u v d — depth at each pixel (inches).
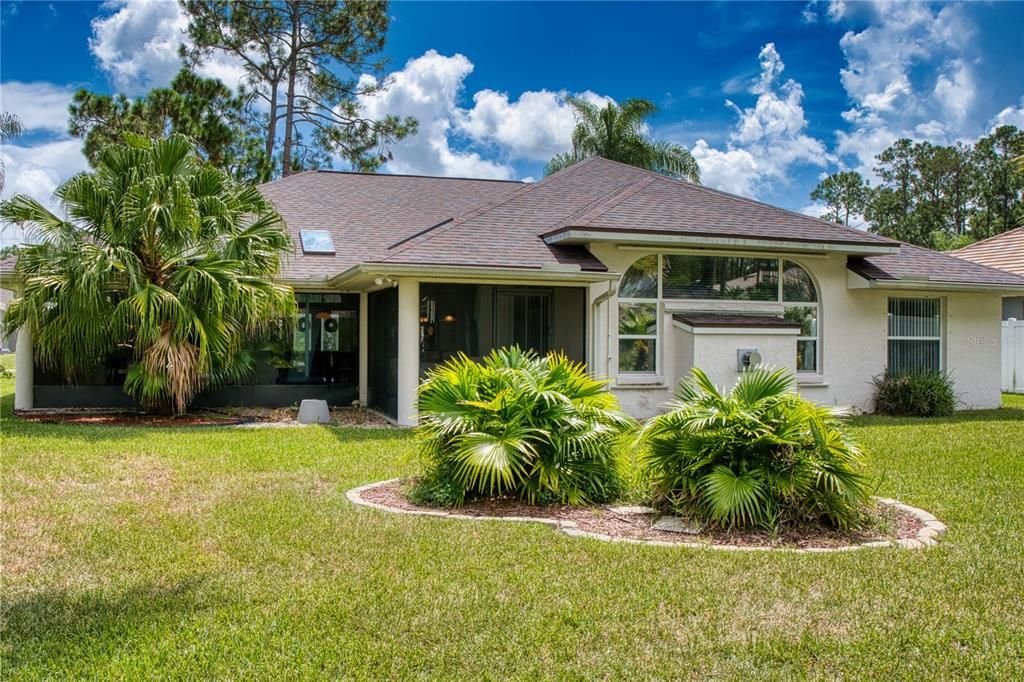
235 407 592.1
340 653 152.0
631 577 198.2
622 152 1256.2
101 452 370.3
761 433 244.7
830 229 575.8
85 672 143.5
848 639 160.6
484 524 249.6
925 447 416.8
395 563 207.8
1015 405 693.3
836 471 245.9
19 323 469.7
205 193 496.4
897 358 629.3
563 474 278.1
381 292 574.9
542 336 538.3
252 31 1168.2
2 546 220.8
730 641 159.5
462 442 274.2
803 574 201.3
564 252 524.4
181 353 478.3
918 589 190.5
